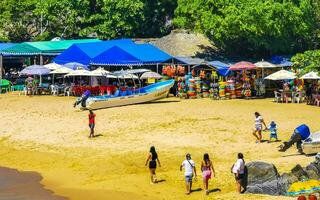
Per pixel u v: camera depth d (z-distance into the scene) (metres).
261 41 69.81
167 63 70.69
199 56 73.38
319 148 37.22
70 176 37.06
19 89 75.31
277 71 68.25
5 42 91.56
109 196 32.50
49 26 92.00
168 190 33.12
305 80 63.25
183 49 74.94
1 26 92.94
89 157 40.50
